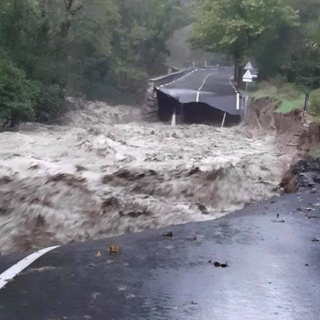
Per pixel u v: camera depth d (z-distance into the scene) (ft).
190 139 73.46
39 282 19.80
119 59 181.88
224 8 138.41
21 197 33.17
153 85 159.33
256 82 137.69
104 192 35.22
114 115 140.15
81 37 127.54
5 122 79.36
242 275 20.84
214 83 172.76
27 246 29.78
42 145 51.57
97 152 47.93
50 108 95.66
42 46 89.20
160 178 40.09
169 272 21.07
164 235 27.32
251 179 44.86
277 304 17.97
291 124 75.82
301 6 138.62
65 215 33.12
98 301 17.90
